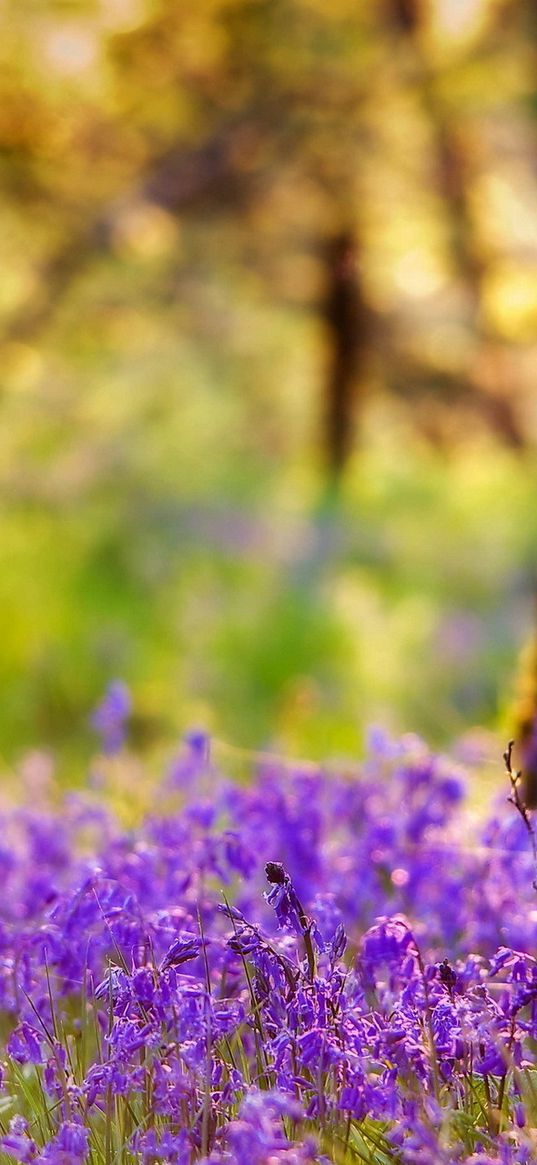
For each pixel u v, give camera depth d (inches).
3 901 149.0
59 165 556.4
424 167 596.1
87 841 183.0
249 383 725.9
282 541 589.0
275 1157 82.0
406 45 554.3
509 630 481.1
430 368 661.9
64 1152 91.9
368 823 154.0
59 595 509.4
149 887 129.8
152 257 618.2
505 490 698.8
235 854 132.2
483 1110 100.0
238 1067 106.1
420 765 157.8
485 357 650.2
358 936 137.9
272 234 618.2
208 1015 95.6
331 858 149.7
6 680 436.8
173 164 575.2
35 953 122.0
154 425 700.0
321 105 566.6
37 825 167.3
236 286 649.0
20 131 537.0
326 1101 94.5
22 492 599.2
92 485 614.9
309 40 553.3
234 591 529.3
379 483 724.0
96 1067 96.5
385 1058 97.8
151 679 443.2
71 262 584.4
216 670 448.1
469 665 438.9
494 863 138.7
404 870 144.3
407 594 538.3
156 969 99.8
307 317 686.5
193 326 657.0
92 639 469.1
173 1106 96.7
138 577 538.0
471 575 552.1
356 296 650.8
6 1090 110.6
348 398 693.3
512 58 558.6
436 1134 92.0
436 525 641.6
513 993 100.6
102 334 637.3
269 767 167.3
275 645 467.5
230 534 589.3
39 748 397.7
